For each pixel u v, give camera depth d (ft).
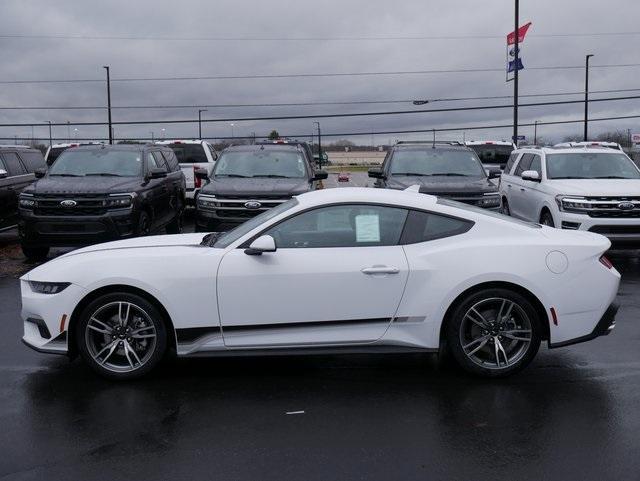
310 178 42.14
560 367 20.03
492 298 18.49
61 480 13.29
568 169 41.93
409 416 16.40
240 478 13.33
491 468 13.70
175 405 17.25
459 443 14.88
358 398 17.65
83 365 20.52
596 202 36.73
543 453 14.37
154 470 13.69
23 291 19.36
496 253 18.52
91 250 19.92
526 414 16.51
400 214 19.10
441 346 20.68
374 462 13.98
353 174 210.38
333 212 19.04
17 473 13.58
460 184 40.09
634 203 36.58
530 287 18.39
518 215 47.06
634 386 18.45
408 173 43.39
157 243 20.56
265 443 14.93
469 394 17.87
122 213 37.63
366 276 18.40
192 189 63.21
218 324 18.53
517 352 18.83
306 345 18.57
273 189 38.19
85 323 18.63
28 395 18.03
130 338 18.81
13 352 21.99
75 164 41.96
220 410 16.89
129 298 18.57
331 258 18.52
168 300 18.42
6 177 46.24
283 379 19.17
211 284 18.42
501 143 69.62
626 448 14.60
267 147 44.86
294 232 18.99
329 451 14.51
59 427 15.89
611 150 43.39
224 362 20.72
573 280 18.57
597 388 18.29
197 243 20.43
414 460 14.07
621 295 30.48
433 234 18.97
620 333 23.80
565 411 16.69
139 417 16.47
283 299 18.44
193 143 64.59
